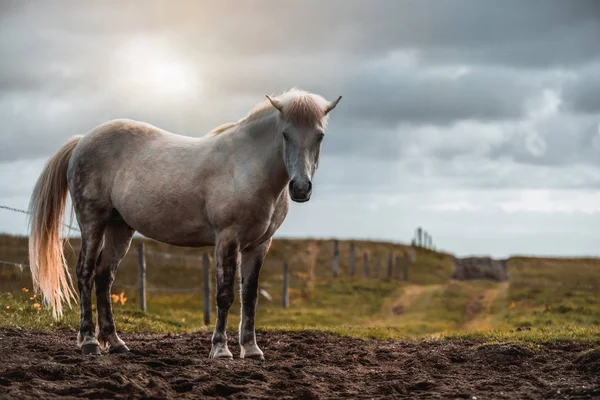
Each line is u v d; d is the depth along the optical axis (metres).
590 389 6.80
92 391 6.26
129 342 9.92
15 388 6.15
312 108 7.68
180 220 8.28
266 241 8.57
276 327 12.38
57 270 9.02
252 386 6.90
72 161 8.81
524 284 34.66
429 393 7.07
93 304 14.07
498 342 10.15
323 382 7.49
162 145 8.55
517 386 7.47
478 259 51.03
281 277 31.23
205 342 10.02
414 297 28.92
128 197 8.41
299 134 7.63
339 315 22.19
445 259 49.97
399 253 48.44
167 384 6.77
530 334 11.10
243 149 8.14
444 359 9.06
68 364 7.29
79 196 8.66
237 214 7.99
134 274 27.52
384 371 8.30
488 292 31.97
